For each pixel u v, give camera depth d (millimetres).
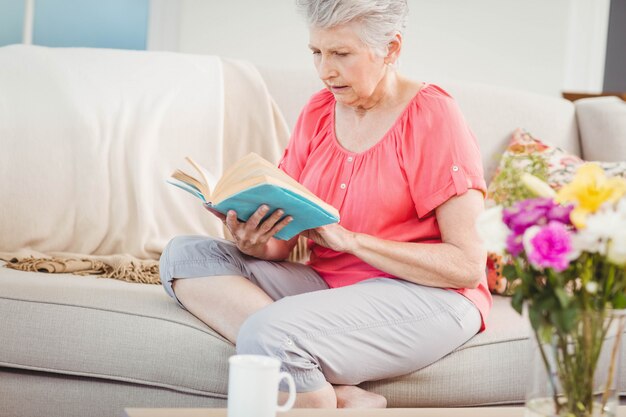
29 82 2604
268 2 4141
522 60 4285
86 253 2490
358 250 1858
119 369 1839
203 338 1848
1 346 1830
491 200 2648
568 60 4438
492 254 2467
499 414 1460
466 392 1926
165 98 2652
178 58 2764
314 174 2070
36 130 2525
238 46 4145
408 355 1837
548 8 4285
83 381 1863
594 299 1198
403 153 1956
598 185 1214
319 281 2049
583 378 1212
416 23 4223
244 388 1186
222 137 2660
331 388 1734
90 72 2672
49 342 1836
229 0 4133
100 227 2498
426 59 4238
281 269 2027
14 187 2469
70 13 4098
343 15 1854
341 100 1986
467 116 2875
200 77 2715
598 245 1176
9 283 1916
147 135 2582
